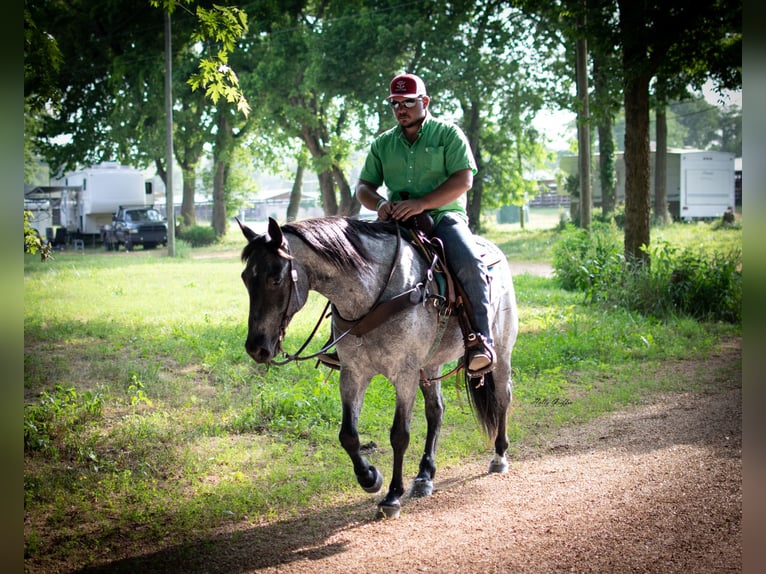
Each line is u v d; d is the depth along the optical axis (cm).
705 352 1048
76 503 524
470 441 660
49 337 1169
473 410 575
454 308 505
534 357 983
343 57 3050
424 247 500
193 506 505
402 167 528
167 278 2131
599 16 1513
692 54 1591
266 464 610
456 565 405
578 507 484
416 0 3098
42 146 3819
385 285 470
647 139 1528
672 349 1062
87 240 4162
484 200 3800
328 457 620
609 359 1004
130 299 1636
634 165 1530
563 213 4297
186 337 1120
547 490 525
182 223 4197
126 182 4016
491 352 496
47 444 643
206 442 665
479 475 578
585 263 1678
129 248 3619
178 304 1546
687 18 1423
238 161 4481
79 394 807
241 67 3481
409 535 452
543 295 1617
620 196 4106
